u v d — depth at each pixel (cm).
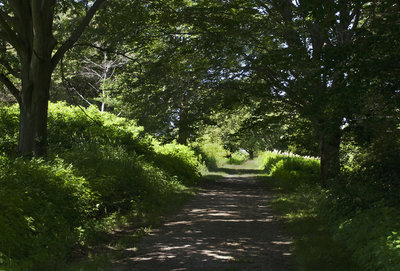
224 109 1683
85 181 901
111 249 715
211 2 1561
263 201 1481
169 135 1556
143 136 1582
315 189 1488
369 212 741
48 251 605
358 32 843
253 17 1536
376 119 954
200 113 1518
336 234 790
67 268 577
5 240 539
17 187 685
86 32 1402
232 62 1554
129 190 1186
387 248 543
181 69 1630
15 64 1374
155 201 1244
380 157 1021
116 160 1338
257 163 5922
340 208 908
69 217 751
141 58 1667
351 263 600
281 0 1348
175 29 1550
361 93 809
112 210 1027
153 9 1498
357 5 927
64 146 1416
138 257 664
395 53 767
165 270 587
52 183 782
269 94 1452
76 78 3092
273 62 1298
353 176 1016
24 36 1086
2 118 1512
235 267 600
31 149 1062
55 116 1596
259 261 642
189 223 993
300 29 1329
